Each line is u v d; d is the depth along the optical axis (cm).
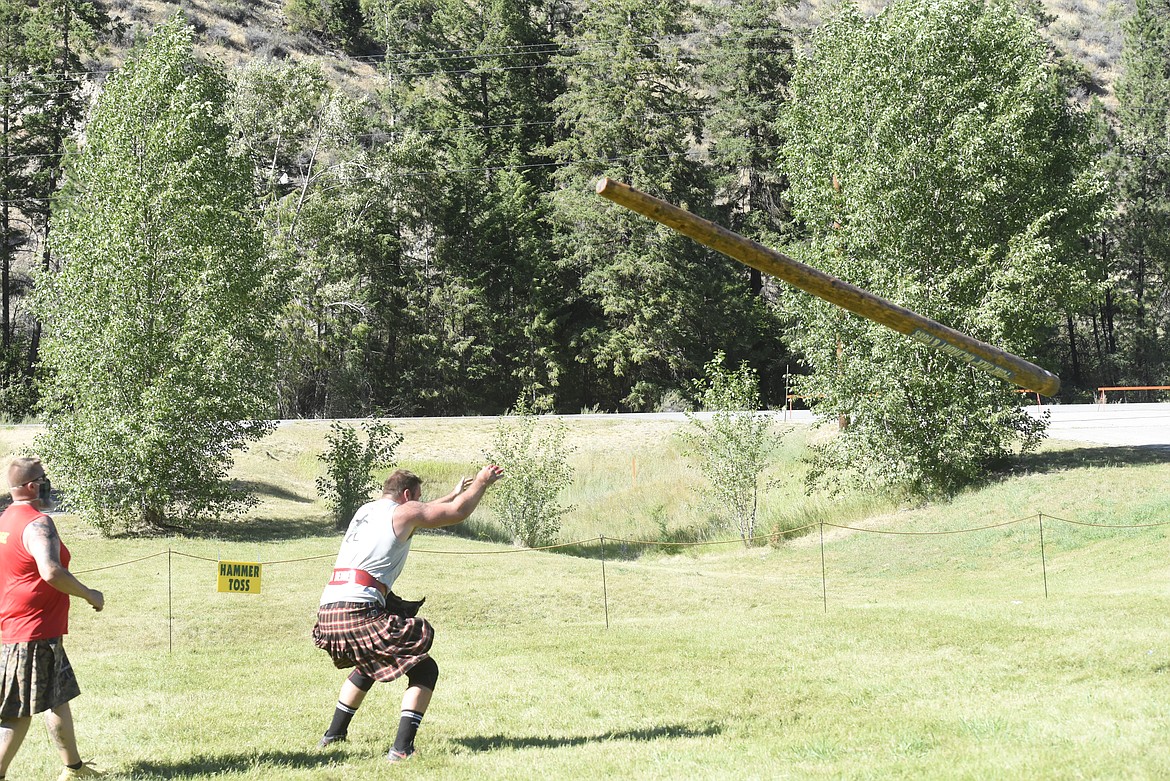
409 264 6481
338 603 648
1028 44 2703
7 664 599
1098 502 2266
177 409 2331
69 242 2419
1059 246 2688
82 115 5925
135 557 2078
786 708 824
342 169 5859
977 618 1282
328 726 786
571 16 8119
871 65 2588
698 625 1441
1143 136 7462
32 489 621
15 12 6003
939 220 2564
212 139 2600
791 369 6719
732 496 2697
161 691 978
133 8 8481
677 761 627
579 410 6675
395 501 670
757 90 7012
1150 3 7975
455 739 729
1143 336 7338
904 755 620
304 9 9588
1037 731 658
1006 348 2492
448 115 7025
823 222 2844
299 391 5962
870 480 2664
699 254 6619
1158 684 823
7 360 5578
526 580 1916
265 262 3575
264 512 2730
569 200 6438
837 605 1673
